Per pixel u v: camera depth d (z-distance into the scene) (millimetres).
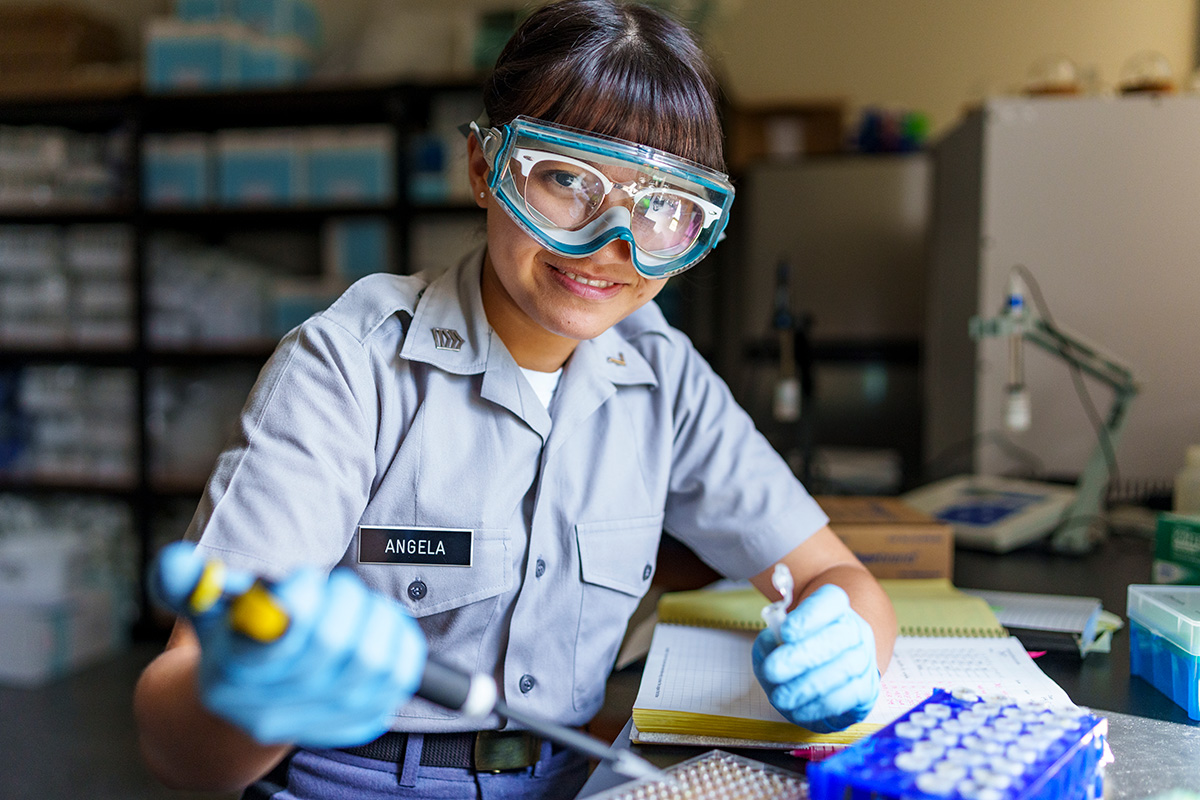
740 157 3537
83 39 3453
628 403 1011
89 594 3225
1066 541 1534
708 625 1008
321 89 3182
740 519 1009
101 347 3395
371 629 458
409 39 3271
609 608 956
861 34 3656
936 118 3611
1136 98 1834
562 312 832
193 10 3309
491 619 896
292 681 437
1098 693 881
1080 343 1532
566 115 801
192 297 3406
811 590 956
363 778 870
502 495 901
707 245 864
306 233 3779
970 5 3543
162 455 3416
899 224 3264
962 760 583
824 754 702
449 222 3236
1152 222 1840
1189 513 1320
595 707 956
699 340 3455
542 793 891
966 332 2111
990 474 1981
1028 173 1905
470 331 930
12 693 2916
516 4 3650
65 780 2346
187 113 3508
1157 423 1806
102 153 3447
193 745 637
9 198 3443
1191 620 818
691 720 745
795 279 3350
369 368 875
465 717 864
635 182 799
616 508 960
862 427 3318
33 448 3486
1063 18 3453
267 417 799
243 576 465
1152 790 665
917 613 1031
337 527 813
